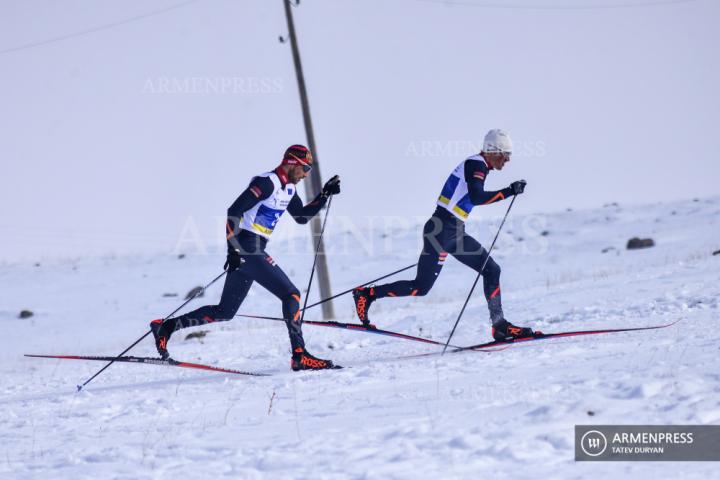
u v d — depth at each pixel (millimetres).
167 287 102250
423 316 45750
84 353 52031
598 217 126875
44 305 94938
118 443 16641
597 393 16172
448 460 12609
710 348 20359
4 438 18891
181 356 38938
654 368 18188
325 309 62469
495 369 21406
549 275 84500
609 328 28031
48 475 14203
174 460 14453
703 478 11086
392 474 12070
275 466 13297
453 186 26344
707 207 123125
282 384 22859
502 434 13766
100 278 113312
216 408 20078
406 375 22156
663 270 48844
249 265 24812
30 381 34188
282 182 24344
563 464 12109
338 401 19031
